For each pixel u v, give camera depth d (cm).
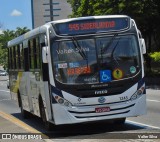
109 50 1295
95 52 1287
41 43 1365
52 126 1401
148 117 1617
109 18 1305
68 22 1285
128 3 3700
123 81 1288
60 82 1269
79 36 1287
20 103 1883
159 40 4275
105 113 1275
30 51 1542
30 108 1648
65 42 1280
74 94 1267
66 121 1267
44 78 1312
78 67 1277
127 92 1291
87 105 1269
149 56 4091
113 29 1305
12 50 1933
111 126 1434
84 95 1268
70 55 1280
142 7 3750
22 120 1784
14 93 1969
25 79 1683
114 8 3766
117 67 1291
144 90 1315
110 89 1279
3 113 2119
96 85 1273
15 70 1894
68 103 1265
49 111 1316
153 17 3866
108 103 1277
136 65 1308
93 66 1280
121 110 1285
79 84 1269
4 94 3788
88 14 4234
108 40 1298
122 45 1305
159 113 1733
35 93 1505
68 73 1273
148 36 4259
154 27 4056
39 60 1402
